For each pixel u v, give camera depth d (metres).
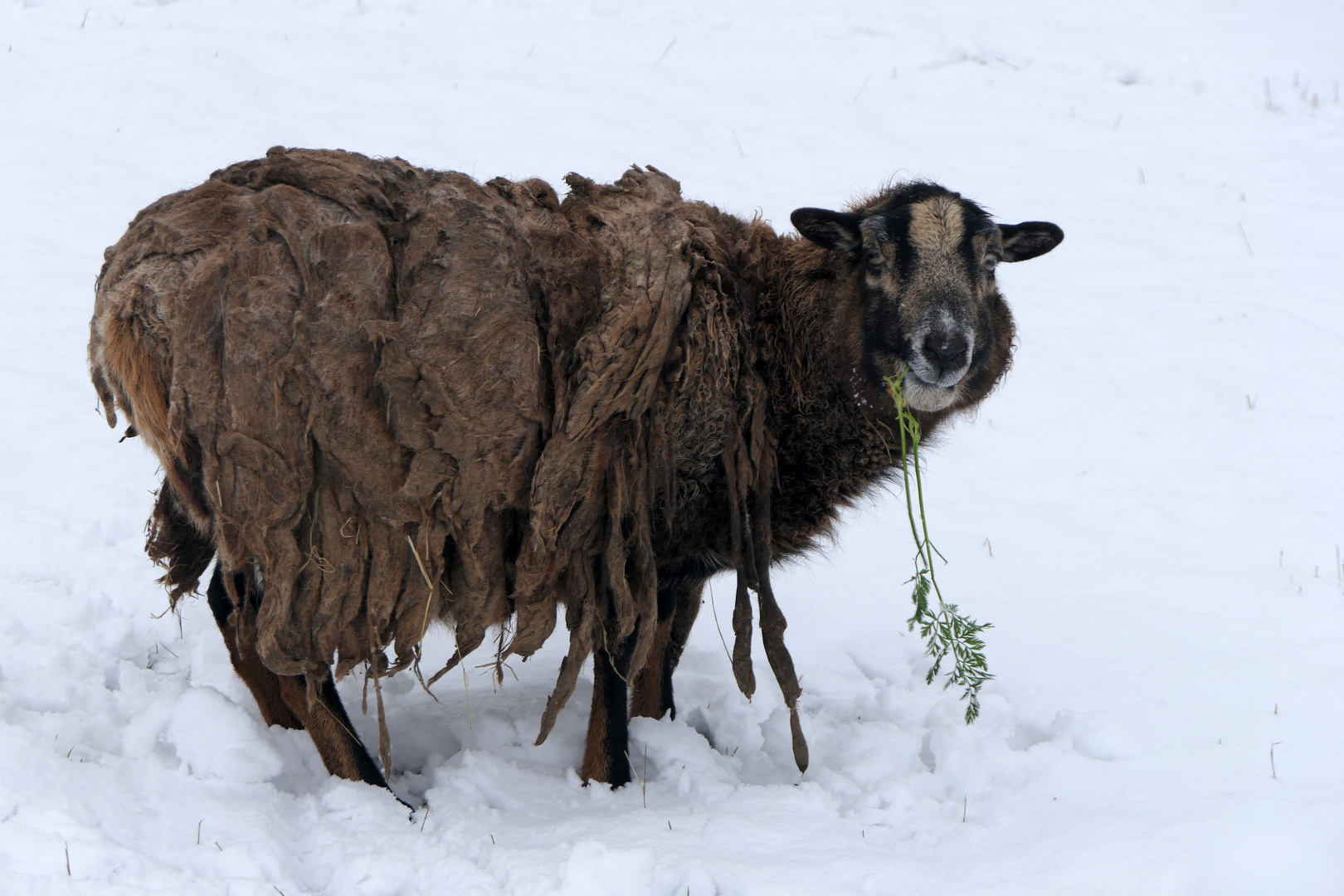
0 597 4.98
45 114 11.44
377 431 3.49
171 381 3.45
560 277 3.73
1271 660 5.14
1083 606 5.70
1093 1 19.53
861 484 4.49
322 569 3.60
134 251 3.49
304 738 4.13
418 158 11.37
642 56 15.57
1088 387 8.68
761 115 13.82
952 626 4.46
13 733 3.60
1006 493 7.21
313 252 3.41
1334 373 8.95
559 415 3.68
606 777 4.12
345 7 16.09
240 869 3.24
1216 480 7.34
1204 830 3.63
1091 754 4.41
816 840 3.67
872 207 4.44
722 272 4.12
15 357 7.52
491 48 15.22
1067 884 3.38
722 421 4.05
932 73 16.02
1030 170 13.07
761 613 4.19
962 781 4.24
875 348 4.17
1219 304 10.19
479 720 4.50
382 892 3.29
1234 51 17.12
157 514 4.08
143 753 3.88
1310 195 12.77
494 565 3.81
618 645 4.07
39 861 3.09
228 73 13.00
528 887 3.27
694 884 3.34
